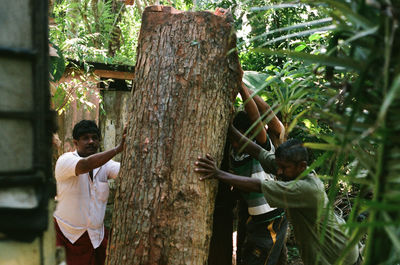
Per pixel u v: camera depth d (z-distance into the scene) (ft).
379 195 3.88
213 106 7.64
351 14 4.08
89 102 15.85
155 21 7.99
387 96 3.37
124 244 7.34
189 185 7.32
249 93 10.02
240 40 17.02
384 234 3.90
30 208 3.75
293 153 8.57
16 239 3.80
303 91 5.11
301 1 4.72
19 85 3.73
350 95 4.19
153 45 7.86
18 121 3.74
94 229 11.12
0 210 3.71
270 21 17.92
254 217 10.57
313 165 4.98
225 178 7.84
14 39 3.72
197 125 7.47
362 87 4.18
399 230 3.70
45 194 3.85
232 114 8.93
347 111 4.73
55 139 11.19
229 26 7.94
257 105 10.37
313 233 8.54
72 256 10.99
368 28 4.00
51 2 16.33
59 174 10.52
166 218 7.22
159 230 7.19
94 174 11.16
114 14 26.37
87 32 24.48
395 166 3.76
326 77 4.91
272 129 11.24
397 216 3.80
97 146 11.30
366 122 4.39
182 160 7.37
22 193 3.75
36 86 3.76
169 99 7.52
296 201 8.37
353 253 8.61
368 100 4.28
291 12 17.90
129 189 7.45
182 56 7.66
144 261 7.17
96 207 11.14
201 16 7.83
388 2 3.80
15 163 3.73
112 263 7.49
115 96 18.28
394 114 3.82
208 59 7.68
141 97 7.73
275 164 9.54
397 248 3.48
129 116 7.87
